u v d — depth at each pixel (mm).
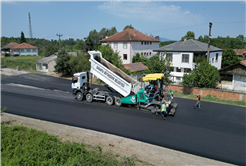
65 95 20781
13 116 14312
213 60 32031
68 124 12820
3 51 80625
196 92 21359
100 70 16297
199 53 29828
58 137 10711
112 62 28953
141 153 9359
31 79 31297
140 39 42031
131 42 39750
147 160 8773
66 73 34906
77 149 8875
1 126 11836
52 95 20719
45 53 67188
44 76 34625
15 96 20172
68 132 11578
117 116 14273
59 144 9312
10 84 26719
